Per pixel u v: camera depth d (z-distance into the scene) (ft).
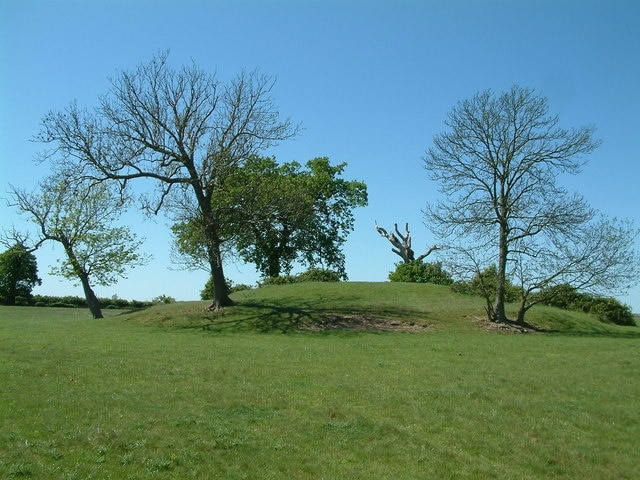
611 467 36.11
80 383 49.78
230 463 33.37
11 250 156.35
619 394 51.49
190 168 115.03
